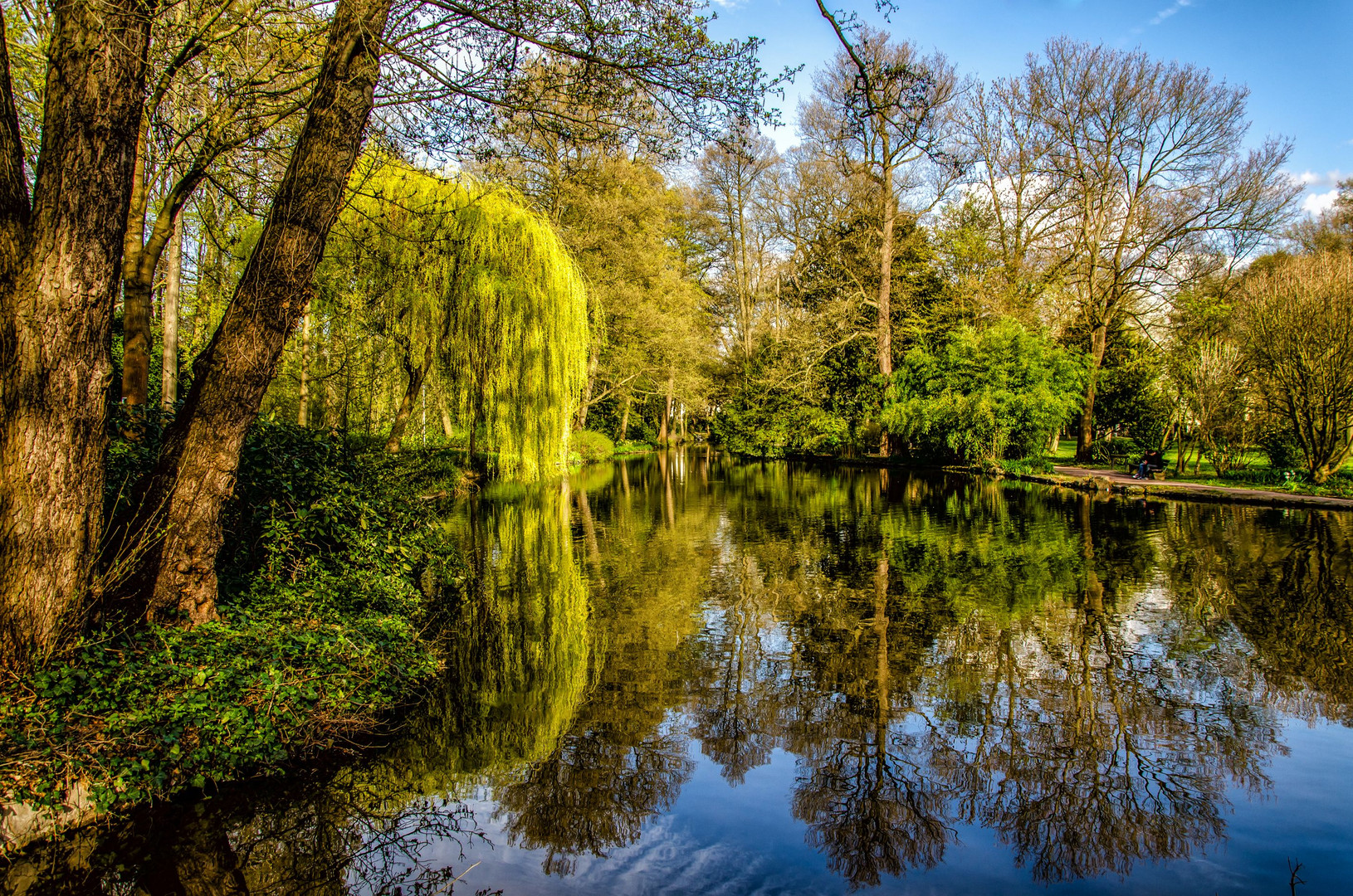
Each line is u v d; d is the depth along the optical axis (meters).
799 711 4.89
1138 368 22.97
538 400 14.55
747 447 35.31
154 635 4.06
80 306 3.57
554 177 18.55
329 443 7.17
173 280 9.29
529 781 4.06
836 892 3.03
